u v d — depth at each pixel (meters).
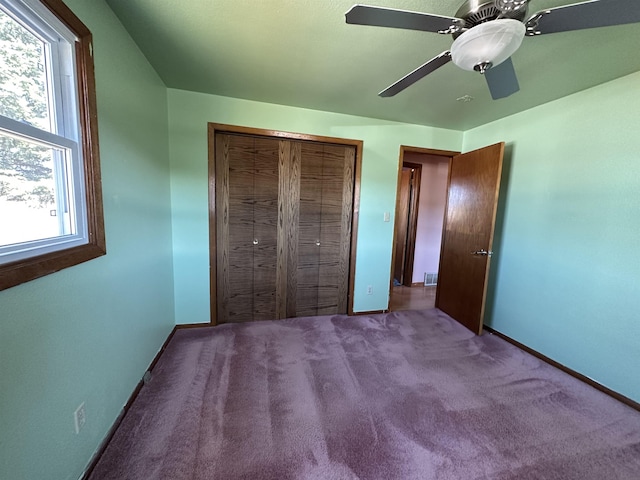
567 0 1.14
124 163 1.44
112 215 1.32
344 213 2.84
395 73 1.82
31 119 0.90
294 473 1.16
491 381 1.87
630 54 1.47
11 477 0.78
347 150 2.74
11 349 0.77
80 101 1.08
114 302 1.35
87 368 1.13
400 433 1.39
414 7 1.21
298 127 2.51
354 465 1.21
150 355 1.83
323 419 1.46
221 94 2.27
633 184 1.66
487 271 2.49
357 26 1.35
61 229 1.05
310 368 1.94
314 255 2.80
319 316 2.89
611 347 1.76
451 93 2.06
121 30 1.38
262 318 2.73
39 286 0.87
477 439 1.37
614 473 1.21
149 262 1.81
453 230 2.96
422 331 2.62
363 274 2.96
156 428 1.36
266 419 1.45
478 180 2.59
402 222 4.38
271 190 2.58
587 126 1.89
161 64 1.78
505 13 0.91
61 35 0.98
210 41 1.51
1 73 0.79
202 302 2.52
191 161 2.32
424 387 1.78
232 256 2.57
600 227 1.82
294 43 1.51
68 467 1.01
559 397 1.72
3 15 0.78
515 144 2.44
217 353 2.09
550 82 1.82
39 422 0.88
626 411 1.61
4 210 0.80
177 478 1.12
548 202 2.16
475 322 2.61
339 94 2.17
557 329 2.08
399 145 2.85
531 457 1.28
